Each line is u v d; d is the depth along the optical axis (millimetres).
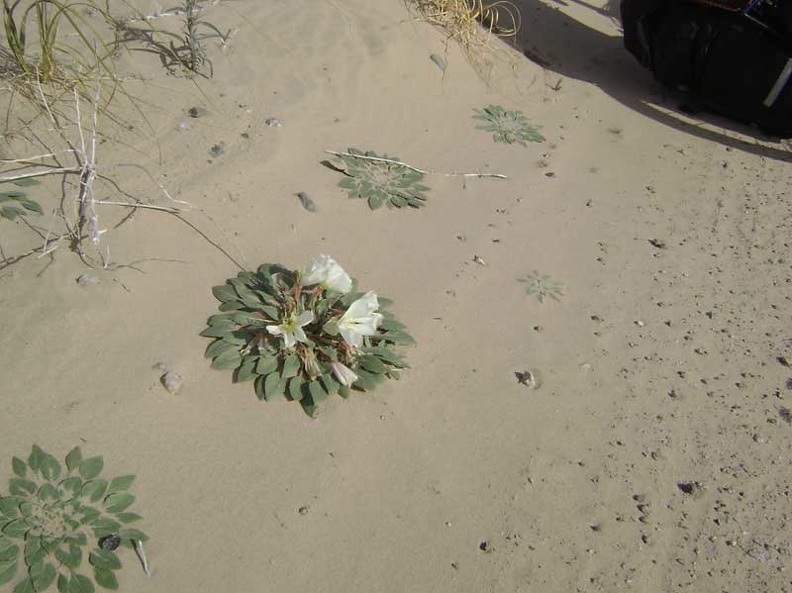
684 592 722
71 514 666
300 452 771
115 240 931
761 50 1552
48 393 752
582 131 1539
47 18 1263
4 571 617
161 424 760
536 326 1000
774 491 835
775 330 1070
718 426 904
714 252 1225
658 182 1413
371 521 727
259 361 833
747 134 1673
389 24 1578
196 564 660
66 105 1111
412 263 1051
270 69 1354
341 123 1306
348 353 846
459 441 823
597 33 2078
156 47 1299
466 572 702
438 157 1313
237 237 997
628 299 1083
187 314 872
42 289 840
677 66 1670
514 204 1238
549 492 792
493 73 1648
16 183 968
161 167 1072
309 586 665
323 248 1027
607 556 743
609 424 883
